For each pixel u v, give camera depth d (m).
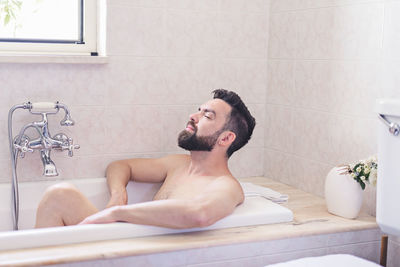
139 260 1.78
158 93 2.68
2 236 1.74
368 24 2.22
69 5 2.67
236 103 2.27
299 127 2.67
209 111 2.24
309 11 2.56
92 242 1.82
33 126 2.37
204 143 2.22
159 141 2.71
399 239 2.11
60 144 2.38
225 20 2.78
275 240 1.97
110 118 2.61
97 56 2.53
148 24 2.62
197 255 1.85
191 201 1.90
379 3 2.16
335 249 2.08
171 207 1.86
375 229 2.14
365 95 2.25
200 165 2.27
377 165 1.93
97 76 2.56
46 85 2.49
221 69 2.80
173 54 2.69
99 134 2.60
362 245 2.13
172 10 2.66
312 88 2.57
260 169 2.97
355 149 2.32
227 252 1.89
